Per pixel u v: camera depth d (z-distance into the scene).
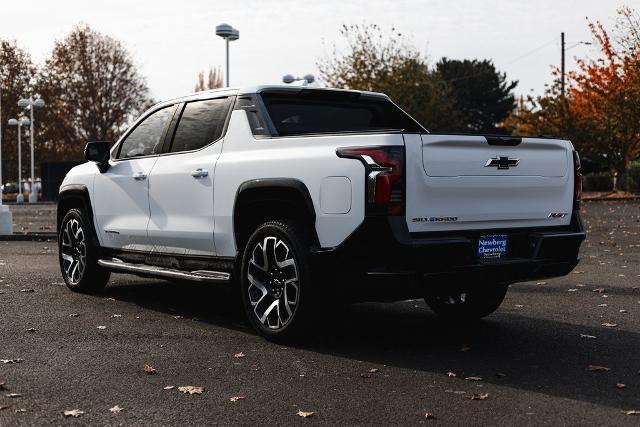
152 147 7.26
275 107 6.44
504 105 77.69
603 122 36.78
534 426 3.97
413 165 5.08
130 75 54.66
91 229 7.99
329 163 5.33
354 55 42.31
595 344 5.88
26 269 10.31
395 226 5.03
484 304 6.62
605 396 4.50
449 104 42.75
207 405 4.31
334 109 6.82
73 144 54.47
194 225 6.54
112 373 4.97
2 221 15.86
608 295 8.23
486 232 5.47
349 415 4.14
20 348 5.64
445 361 5.33
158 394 4.52
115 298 7.92
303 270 5.48
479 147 5.39
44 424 3.99
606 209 26.72
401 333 6.29
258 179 5.84
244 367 5.14
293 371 5.05
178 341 5.91
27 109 58.34
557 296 8.16
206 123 6.69
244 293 6.01
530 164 5.67
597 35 36.84
